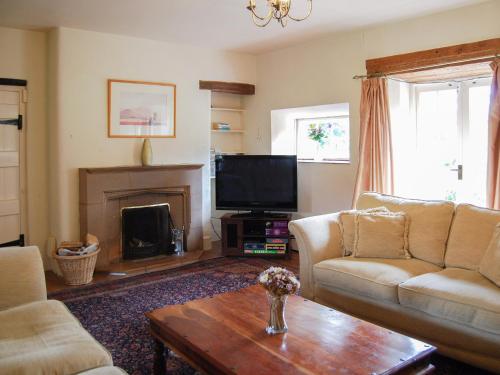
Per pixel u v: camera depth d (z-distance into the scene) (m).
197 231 5.23
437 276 2.71
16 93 4.41
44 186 4.62
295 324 2.14
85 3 3.62
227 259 4.95
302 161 5.28
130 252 4.75
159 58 4.95
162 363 2.29
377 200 3.62
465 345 2.38
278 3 2.29
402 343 1.93
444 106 4.38
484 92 4.09
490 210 2.94
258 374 1.68
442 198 4.42
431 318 2.52
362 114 4.41
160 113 5.00
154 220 4.89
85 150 4.52
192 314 2.28
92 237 4.29
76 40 4.39
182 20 4.14
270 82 5.58
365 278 2.83
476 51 3.66
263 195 5.10
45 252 4.64
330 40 4.81
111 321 3.18
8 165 4.40
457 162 4.29
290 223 3.37
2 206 4.38
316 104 5.01
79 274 4.02
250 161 5.11
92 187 4.40
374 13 3.94
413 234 3.21
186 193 5.16
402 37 4.19
